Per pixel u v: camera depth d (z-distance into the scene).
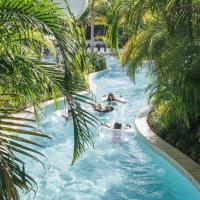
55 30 3.12
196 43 6.57
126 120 15.02
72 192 7.89
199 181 6.92
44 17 3.12
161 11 7.91
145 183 8.22
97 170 9.09
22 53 3.85
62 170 9.10
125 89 23.09
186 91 6.29
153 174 8.67
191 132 8.90
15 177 2.66
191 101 6.43
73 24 3.30
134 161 9.62
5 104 3.39
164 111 9.16
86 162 9.64
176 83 6.45
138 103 18.70
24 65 3.36
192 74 6.13
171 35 7.98
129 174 8.80
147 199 7.47
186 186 7.38
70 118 13.63
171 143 9.52
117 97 18.73
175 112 7.55
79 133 3.23
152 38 10.12
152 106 13.38
